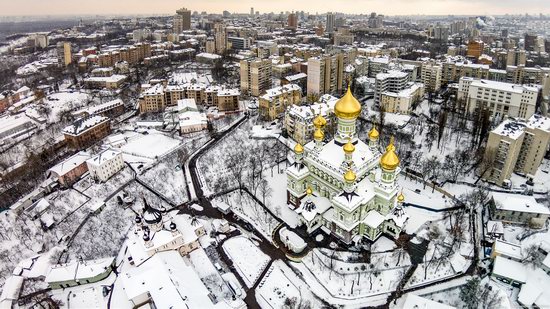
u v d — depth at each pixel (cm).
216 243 15512
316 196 16412
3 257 15712
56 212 18212
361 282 13488
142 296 12125
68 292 13512
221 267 14362
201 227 15850
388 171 14312
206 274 13875
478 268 13850
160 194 19038
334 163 15312
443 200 17438
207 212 17550
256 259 14712
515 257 13512
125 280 12469
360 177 15162
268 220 16562
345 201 14175
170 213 17350
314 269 14075
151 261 13375
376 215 15075
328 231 15462
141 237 14438
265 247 15325
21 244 16450
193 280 12962
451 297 12888
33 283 14038
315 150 16325
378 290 13175
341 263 14162
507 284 13150
